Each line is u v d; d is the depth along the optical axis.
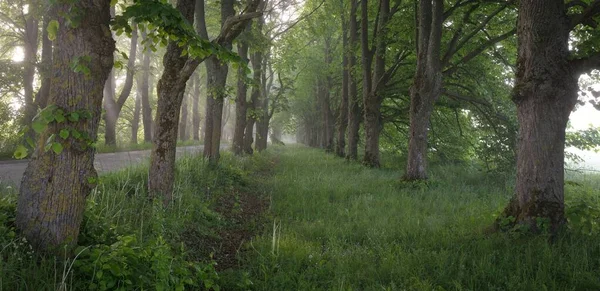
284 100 32.25
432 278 4.65
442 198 10.23
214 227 7.43
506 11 14.49
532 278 4.25
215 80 13.27
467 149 20.41
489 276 4.50
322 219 8.00
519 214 6.23
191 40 4.47
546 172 6.04
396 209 8.83
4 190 5.55
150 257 3.96
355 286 4.57
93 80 3.86
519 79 6.44
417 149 12.98
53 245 3.69
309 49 32.81
